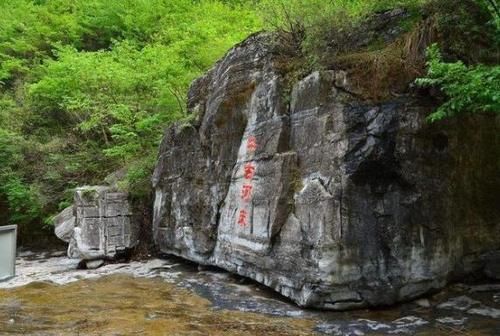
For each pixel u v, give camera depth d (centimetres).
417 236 574
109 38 1822
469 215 618
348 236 548
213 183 816
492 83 445
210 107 840
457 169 610
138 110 1252
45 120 1517
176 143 945
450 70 463
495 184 637
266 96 682
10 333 512
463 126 612
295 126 632
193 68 1227
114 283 764
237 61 769
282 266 615
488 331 478
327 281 543
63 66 1340
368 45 635
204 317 563
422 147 580
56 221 1091
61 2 1953
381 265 561
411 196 576
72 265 974
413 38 586
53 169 1323
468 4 602
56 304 637
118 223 969
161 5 1725
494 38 581
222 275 795
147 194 1046
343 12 633
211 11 1533
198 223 847
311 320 538
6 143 1356
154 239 997
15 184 1284
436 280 588
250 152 703
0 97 1619
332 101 581
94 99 1310
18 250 1245
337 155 561
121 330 516
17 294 698
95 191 955
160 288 723
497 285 614
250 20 1377
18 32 1823
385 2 641
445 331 484
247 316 561
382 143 557
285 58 680
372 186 563
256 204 670
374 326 509
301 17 677
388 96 572
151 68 1281
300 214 590
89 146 1391
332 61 606
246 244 689
